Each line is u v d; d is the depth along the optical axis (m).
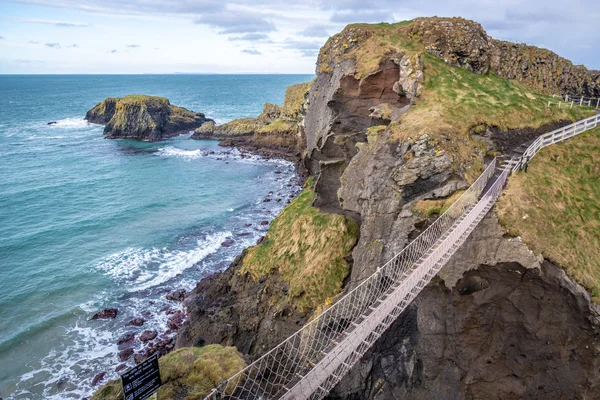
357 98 36.69
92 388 32.28
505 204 23.67
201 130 135.50
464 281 23.62
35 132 145.50
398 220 26.42
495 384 23.62
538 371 22.39
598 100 41.59
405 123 30.11
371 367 26.19
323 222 37.84
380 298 20.52
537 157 28.31
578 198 25.69
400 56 35.09
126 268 49.81
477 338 23.80
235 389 16.33
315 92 45.06
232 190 81.19
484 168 27.25
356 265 29.50
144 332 38.16
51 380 33.00
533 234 22.45
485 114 31.48
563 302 21.31
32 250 53.56
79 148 119.62
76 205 70.69
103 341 37.53
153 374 14.05
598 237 23.75
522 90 37.47
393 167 27.92
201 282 44.94
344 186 33.16
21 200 72.19
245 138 127.19
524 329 22.58
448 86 34.22
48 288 45.12
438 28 38.81
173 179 88.75
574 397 21.33
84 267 49.78
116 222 63.56
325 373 17.14
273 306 35.16
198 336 35.12
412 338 25.86
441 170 25.72
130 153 114.56
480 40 39.38
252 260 40.59
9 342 36.88
